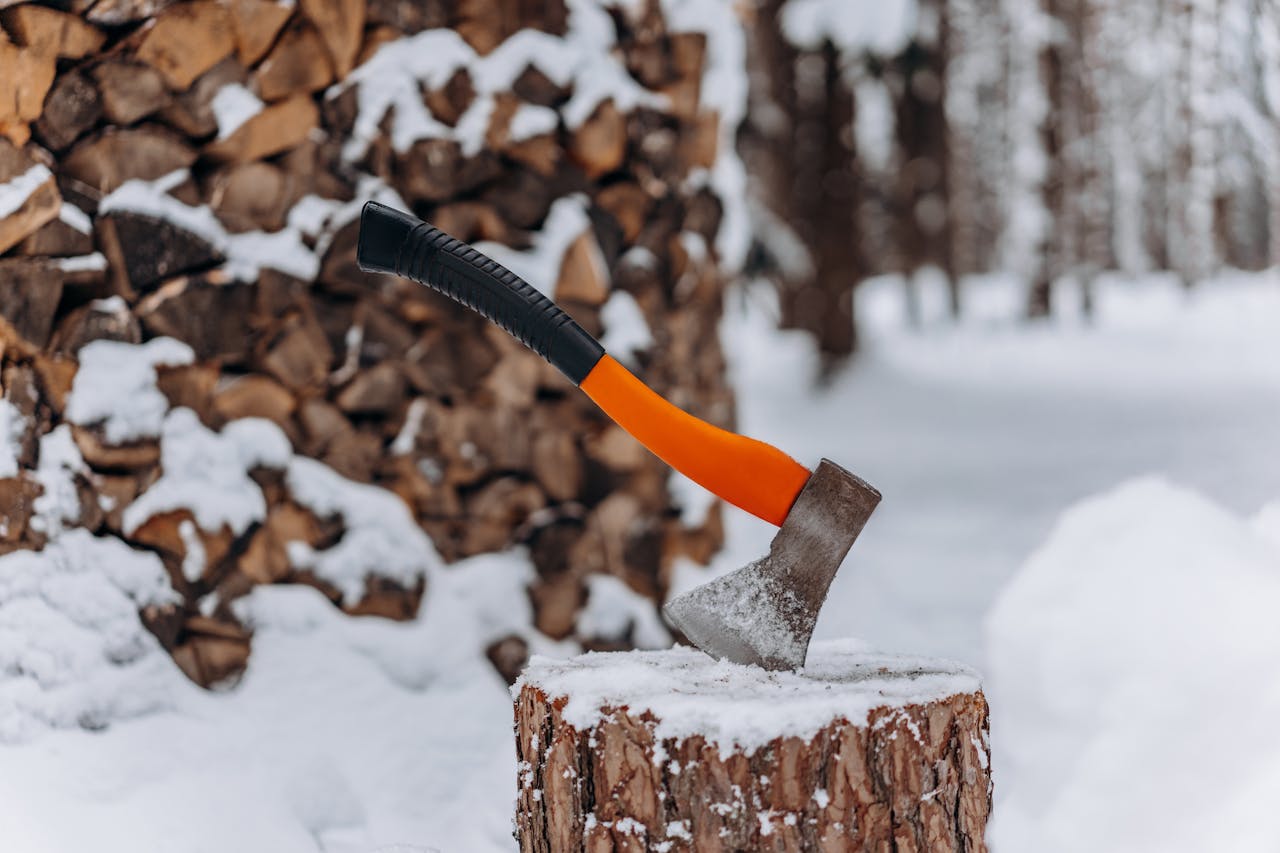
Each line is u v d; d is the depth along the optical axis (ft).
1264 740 7.14
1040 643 8.53
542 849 5.71
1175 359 42.63
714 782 5.18
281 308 9.71
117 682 8.27
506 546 10.94
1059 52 45.32
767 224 39.73
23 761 7.57
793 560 5.82
